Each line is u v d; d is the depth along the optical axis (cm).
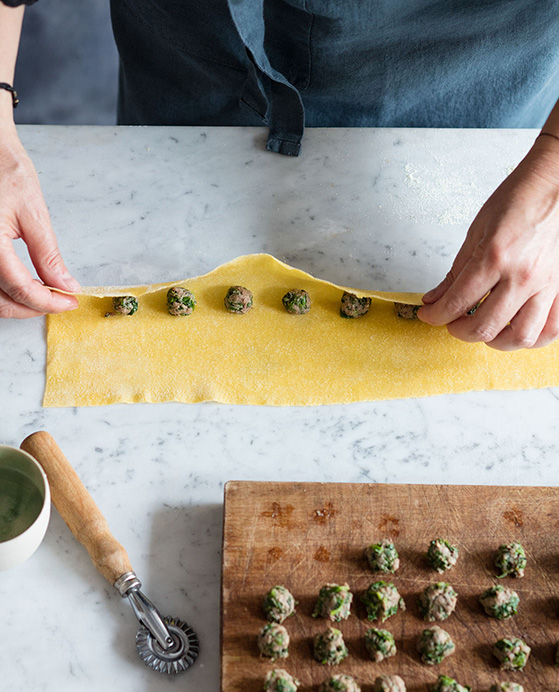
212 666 106
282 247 142
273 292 134
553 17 145
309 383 128
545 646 106
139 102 175
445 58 150
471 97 161
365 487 115
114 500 118
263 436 125
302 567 109
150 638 105
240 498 113
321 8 136
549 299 118
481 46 149
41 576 111
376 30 142
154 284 134
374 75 152
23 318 129
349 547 111
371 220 146
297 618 106
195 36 149
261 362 129
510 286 115
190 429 124
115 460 121
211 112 170
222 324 131
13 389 126
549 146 119
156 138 154
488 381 130
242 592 106
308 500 113
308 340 131
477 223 120
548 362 132
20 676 104
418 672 103
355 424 126
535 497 116
